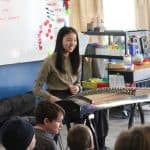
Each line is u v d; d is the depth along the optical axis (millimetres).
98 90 3457
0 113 4199
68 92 3387
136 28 6379
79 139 2061
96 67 5512
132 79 4582
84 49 5352
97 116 3582
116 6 6188
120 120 5117
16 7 4613
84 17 5598
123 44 5195
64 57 3363
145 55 5434
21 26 4688
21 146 1955
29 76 4941
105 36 5680
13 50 4637
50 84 3383
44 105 2529
